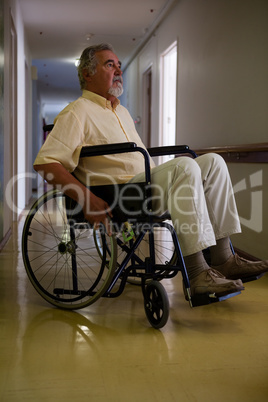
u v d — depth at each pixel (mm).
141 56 8836
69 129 2248
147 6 6449
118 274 2238
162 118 7309
